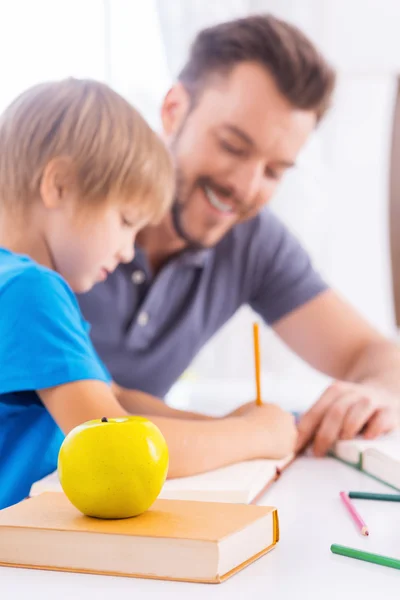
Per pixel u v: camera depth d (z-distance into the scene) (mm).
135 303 1396
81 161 944
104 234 969
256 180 1430
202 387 1861
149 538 470
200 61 1432
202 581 459
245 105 1394
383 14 1840
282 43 1389
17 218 957
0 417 831
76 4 1862
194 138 1400
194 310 1456
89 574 477
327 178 1871
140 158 996
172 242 1397
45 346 757
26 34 1859
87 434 527
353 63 1862
